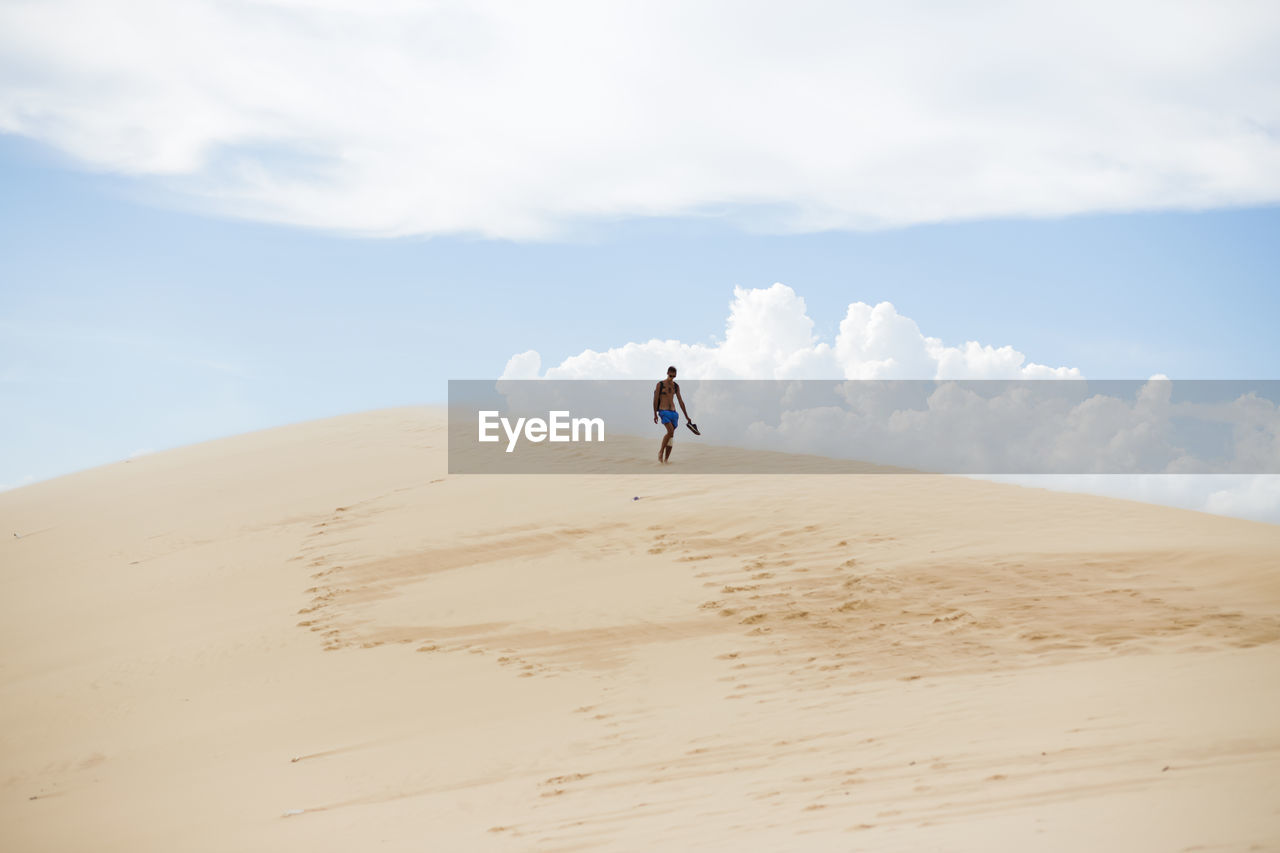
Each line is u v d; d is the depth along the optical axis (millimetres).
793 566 13023
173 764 9969
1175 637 8750
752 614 11461
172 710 11766
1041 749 6039
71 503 27594
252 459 28344
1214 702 6477
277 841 7039
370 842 6605
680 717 8656
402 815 7191
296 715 10703
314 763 9094
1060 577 11070
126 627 15695
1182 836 4145
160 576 18438
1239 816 4285
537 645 11680
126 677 13305
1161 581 10516
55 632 16297
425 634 12734
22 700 13234
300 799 8156
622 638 11445
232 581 17047
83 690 13141
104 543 22094
